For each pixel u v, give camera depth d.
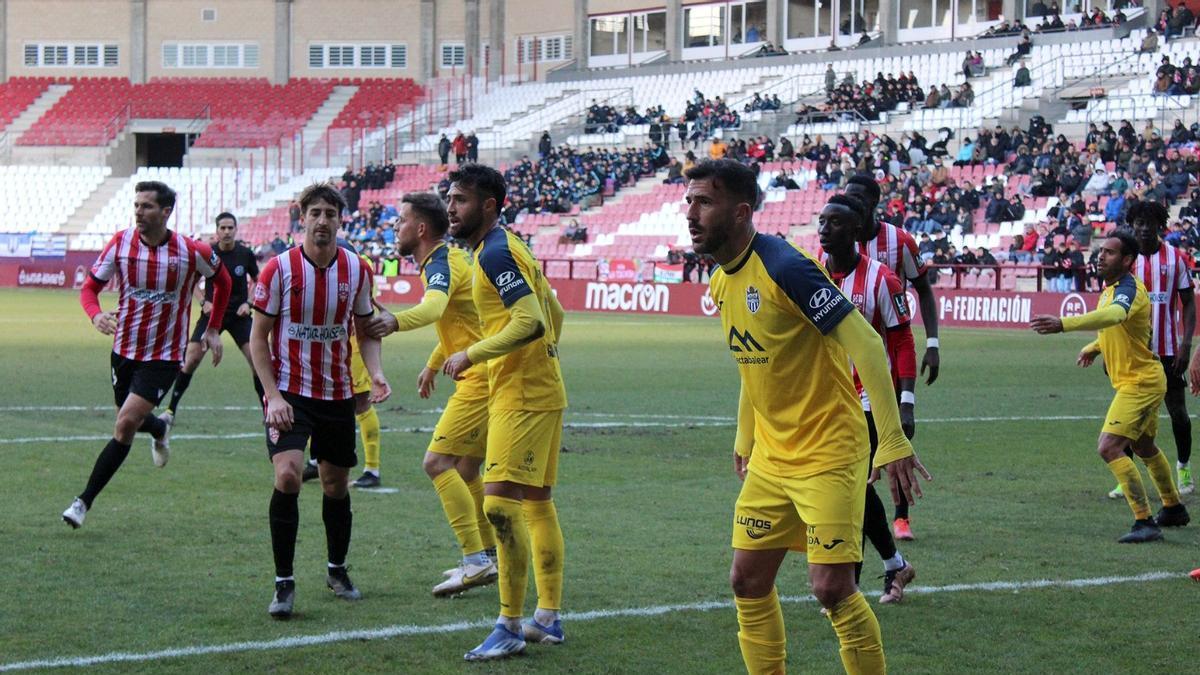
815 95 47.75
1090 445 12.92
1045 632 6.37
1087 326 8.21
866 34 49.56
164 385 8.76
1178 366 10.05
